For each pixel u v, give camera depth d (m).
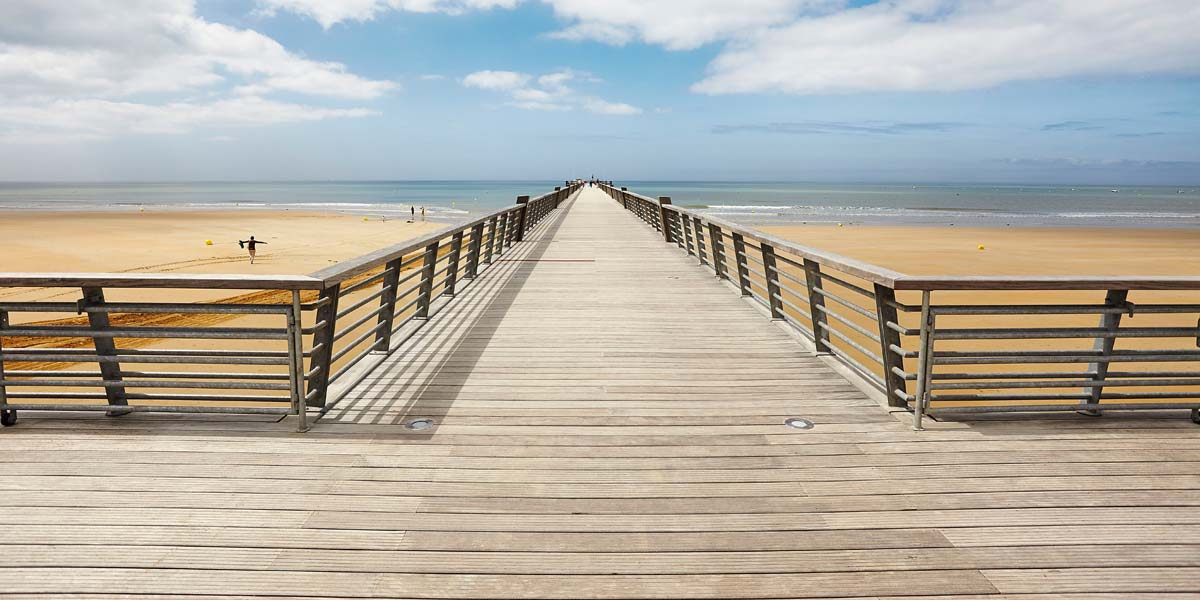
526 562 2.05
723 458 2.83
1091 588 1.95
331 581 1.95
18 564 2.00
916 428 3.14
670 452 2.89
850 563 2.06
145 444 2.88
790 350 4.67
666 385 3.85
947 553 2.12
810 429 3.16
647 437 3.06
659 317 5.79
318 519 2.29
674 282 7.79
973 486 2.57
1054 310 3.12
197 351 3.04
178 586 1.91
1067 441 2.99
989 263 19.78
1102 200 84.56
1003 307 3.12
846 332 8.68
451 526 2.26
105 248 23.20
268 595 1.88
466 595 1.89
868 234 30.23
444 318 5.72
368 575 1.98
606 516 2.33
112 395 3.19
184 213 46.75
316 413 3.27
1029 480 2.62
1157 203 75.31
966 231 32.38
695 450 2.91
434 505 2.40
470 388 3.77
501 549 2.12
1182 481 2.61
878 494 2.50
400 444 2.94
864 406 3.49
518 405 3.48
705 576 2.00
